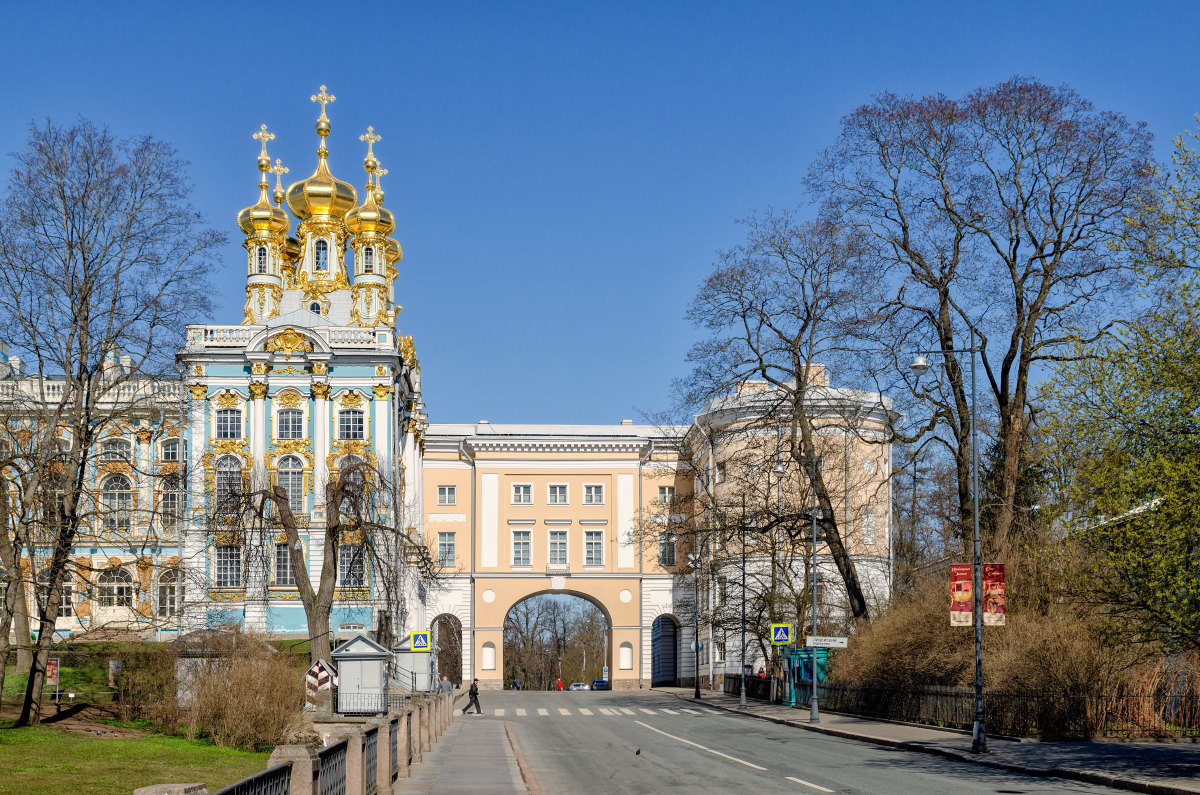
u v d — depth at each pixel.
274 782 11.66
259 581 72.44
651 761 30.78
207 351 75.12
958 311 48.28
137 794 8.45
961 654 40.47
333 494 55.72
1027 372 46.31
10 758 26.89
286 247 88.69
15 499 41.56
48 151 39.84
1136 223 29.92
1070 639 34.81
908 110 48.22
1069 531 33.72
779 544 63.81
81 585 45.97
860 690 48.41
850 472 75.62
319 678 38.84
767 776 26.70
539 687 142.00
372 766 20.30
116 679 44.41
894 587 72.00
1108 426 29.53
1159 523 26.97
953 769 28.20
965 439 48.34
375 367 75.94
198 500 71.31
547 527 93.75
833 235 52.56
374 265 84.62
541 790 23.72
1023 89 46.47
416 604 81.12
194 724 33.72
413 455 84.75
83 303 40.03
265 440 75.06
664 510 93.06
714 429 80.69
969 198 47.66
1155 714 34.22
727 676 75.50
